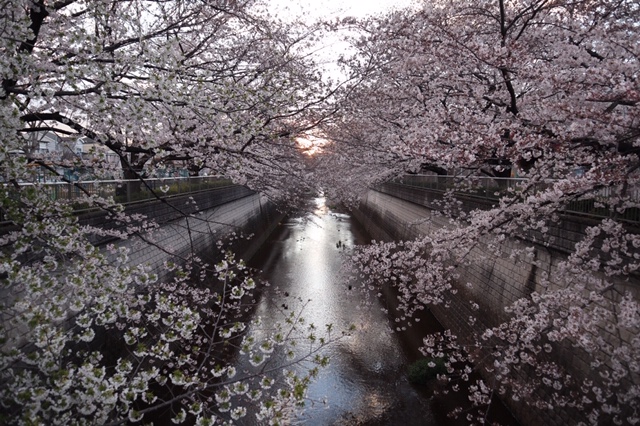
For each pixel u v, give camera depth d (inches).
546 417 295.0
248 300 582.2
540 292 334.3
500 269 413.1
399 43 318.0
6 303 202.5
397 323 533.6
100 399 149.6
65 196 295.6
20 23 185.6
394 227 964.0
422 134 263.9
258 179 444.8
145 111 210.7
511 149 230.4
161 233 466.3
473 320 421.7
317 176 541.0
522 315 282.0
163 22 313.7
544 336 315.3
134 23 222.5
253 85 354.3
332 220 1483.8
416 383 404.5
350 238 1115.3
